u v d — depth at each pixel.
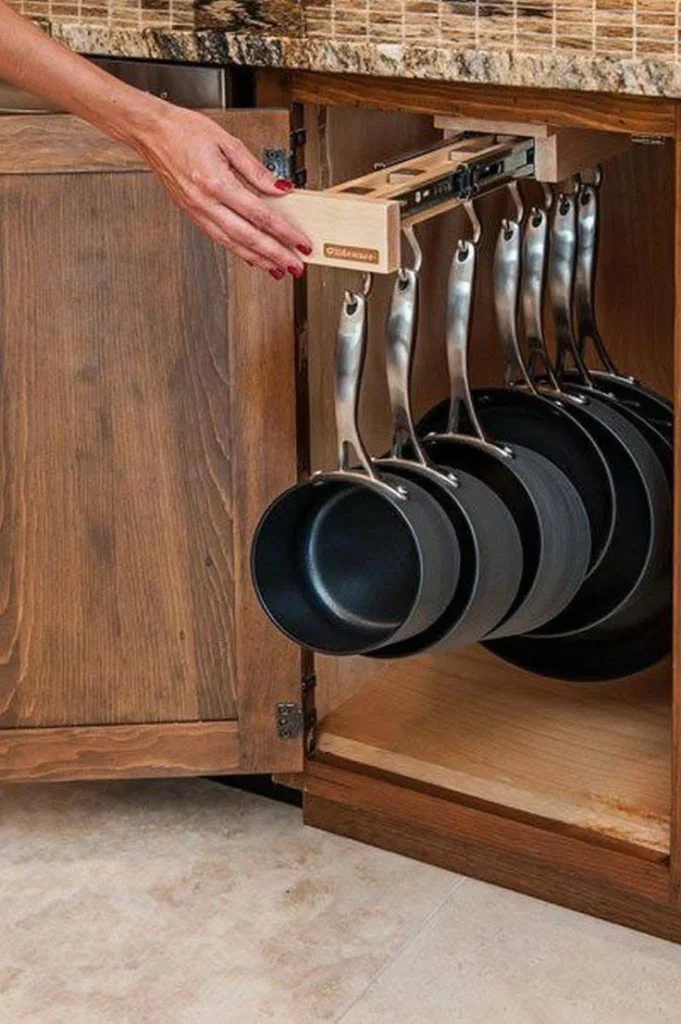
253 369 1.92
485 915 1.98
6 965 1.91
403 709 2.24
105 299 1.91
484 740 2.16
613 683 2.29
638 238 2.35
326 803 2.13
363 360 1.81
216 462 1.96
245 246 1.68
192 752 2.06
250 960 1.91
